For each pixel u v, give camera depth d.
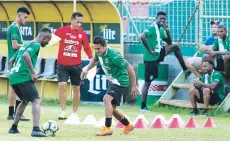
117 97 25.11
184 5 41.81
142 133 25.95
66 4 41.12
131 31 42.75
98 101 41.16
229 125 29.83
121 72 25.16
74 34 32.03
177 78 38.91
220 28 35.56
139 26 43.09
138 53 41.59
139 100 40.31
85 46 32.41
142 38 37.41
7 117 31.00
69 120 29.55
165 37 37.78
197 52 38.97
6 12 43.84
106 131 25.06
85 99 41.44
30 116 32.28
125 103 40.72
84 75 26.83
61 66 31.78
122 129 27.17
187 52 40.62
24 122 29.47
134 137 24.75
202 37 39.47
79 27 32.25
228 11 40.12
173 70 40.41
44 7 42.16
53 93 42.38
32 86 24.30
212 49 35.56
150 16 43.16
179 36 41.97
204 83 34.81
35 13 43.03
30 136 24.33
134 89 25.28
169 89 38.69
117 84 25.06
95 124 28.86
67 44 31.89
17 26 29.34
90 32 41.59
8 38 29.44
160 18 37.78
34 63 24.45
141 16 43.19
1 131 25.86
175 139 24.38
